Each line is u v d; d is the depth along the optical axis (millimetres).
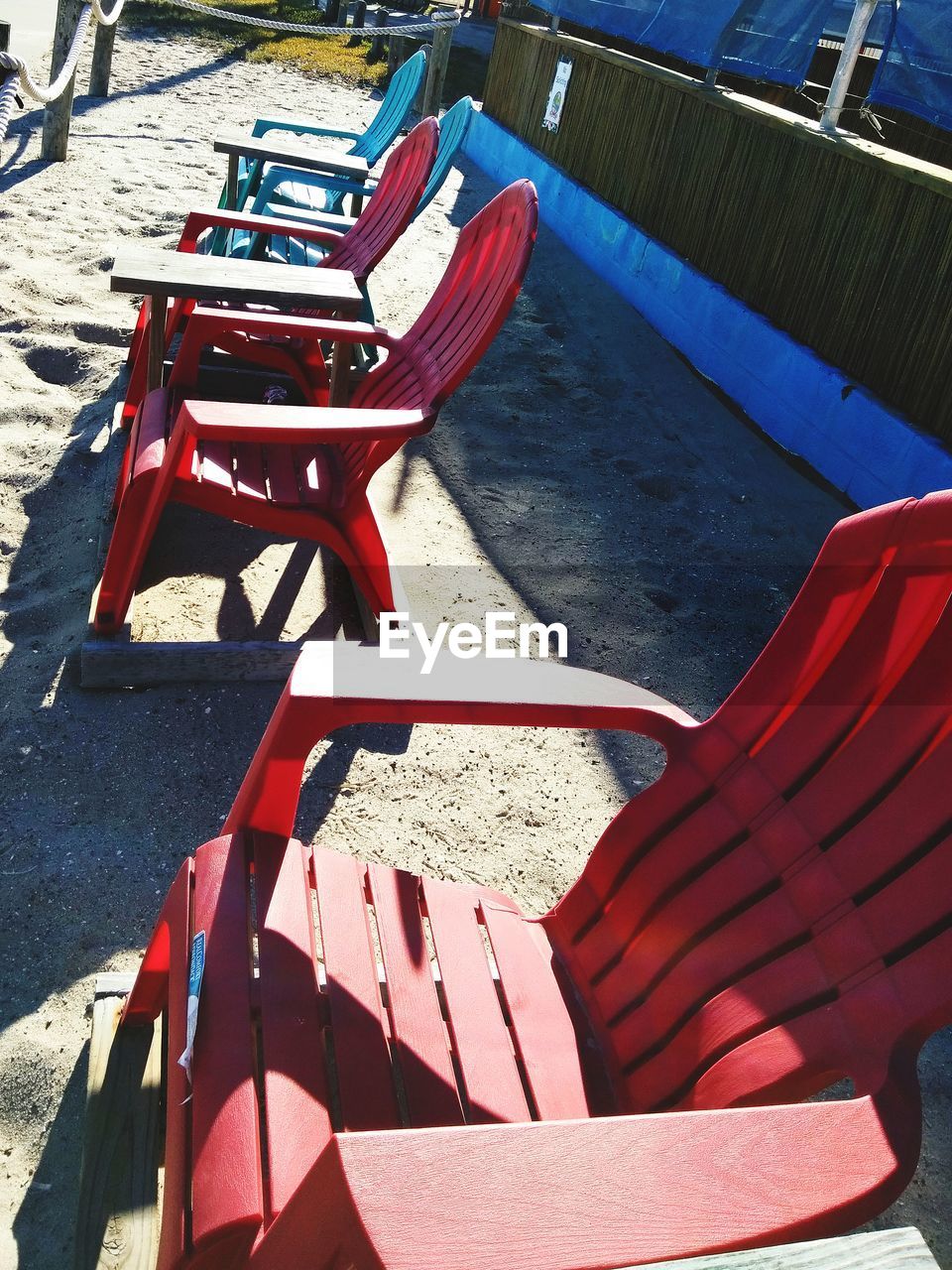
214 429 2486
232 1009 1399
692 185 5969
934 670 1445
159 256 3303
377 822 2574
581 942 1740
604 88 7145
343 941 1567
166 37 11930
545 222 7820
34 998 2020
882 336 4539
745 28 5613
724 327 5477
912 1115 1067
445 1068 1434
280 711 1599
